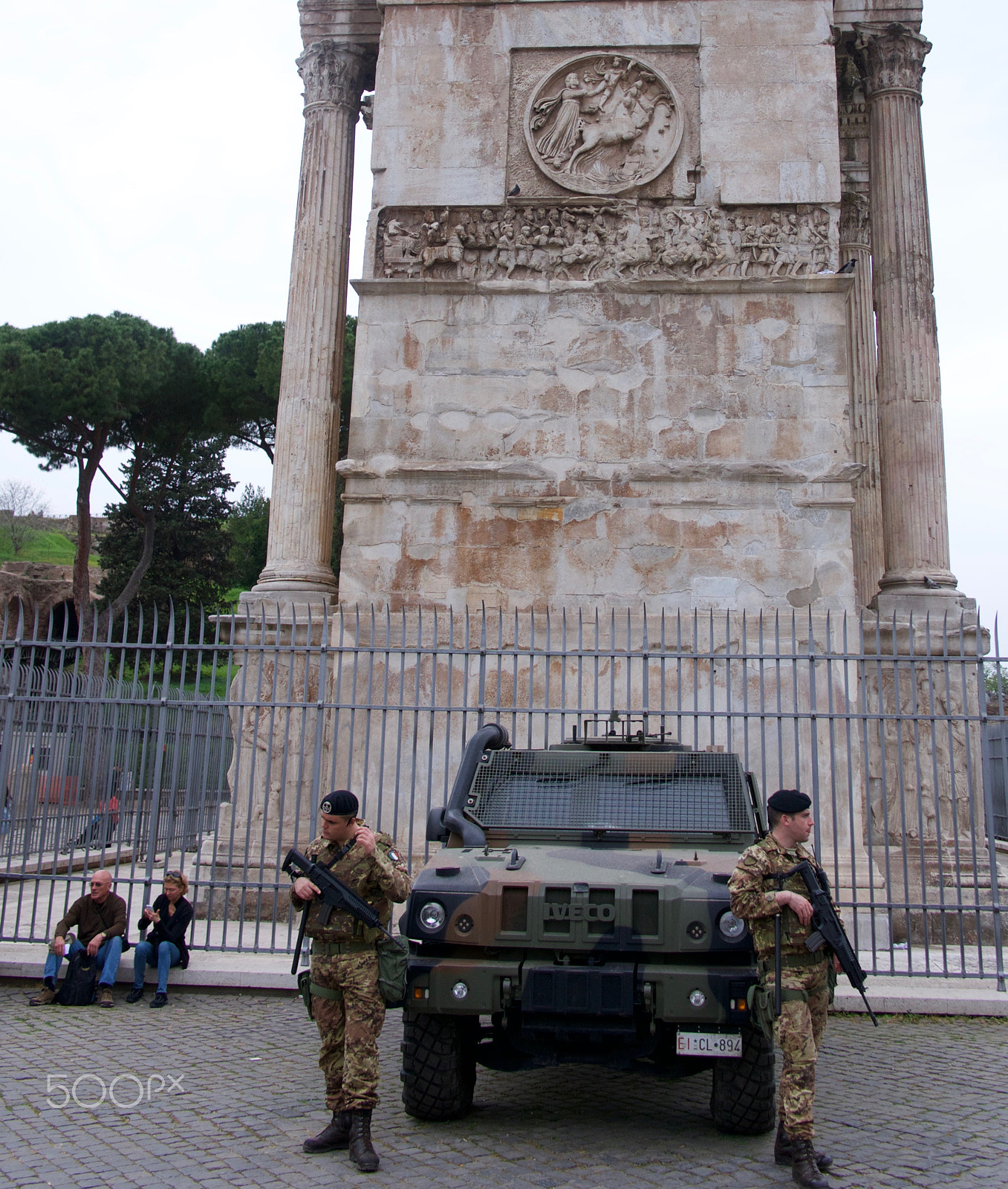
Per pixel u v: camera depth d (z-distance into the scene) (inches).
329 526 721.6
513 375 657.6
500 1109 311.4
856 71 842.2
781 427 637.3
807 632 608.1
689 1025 272.2
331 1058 276.5
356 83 783.7
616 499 636.1
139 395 1573.6
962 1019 428.1
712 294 656.4
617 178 682.2
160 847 842.2
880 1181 253.4
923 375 705.6
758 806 353.4
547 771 362.3
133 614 1931.6
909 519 687.7
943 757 618.2
